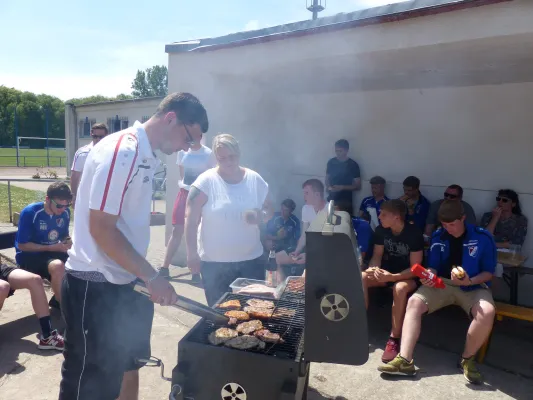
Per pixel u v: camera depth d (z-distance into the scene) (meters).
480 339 2.79
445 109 4.95
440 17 3.09
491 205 4.73
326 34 3.70
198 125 1.79
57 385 2.63
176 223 4.59
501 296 4.59
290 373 1.62
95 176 1.59
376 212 4.84
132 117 15.59
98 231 1.60
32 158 33.16
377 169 5.54
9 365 2.84
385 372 2.86
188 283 4.52
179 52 4.98
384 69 4.10
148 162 1.71
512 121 4.52
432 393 2.68
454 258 3.11
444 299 3.03
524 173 4.49
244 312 2.06
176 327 3.47
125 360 1.94
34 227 3.44
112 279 1.79
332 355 1.65
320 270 1.61
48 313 3.06
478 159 4.78
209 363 1.71
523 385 2.79
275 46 4.11
